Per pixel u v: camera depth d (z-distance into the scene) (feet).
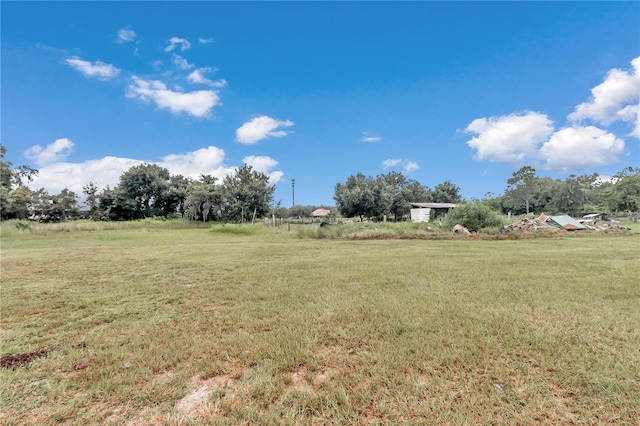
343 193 123.24
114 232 70.79
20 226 71.00
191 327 10.56
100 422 5.82
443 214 116.37
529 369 7.32
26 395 6.64
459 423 5.57
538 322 10.27
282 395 6.57
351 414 5.89
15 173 107.55
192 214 116.67
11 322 11.21
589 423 5.52
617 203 115.03
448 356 7.97
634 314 10.94
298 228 57.67
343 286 15.79
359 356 8.16
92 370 7.66
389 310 11.69
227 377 7.36
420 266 21.12
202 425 5.69
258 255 28.89
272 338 9.39
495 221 51.96
